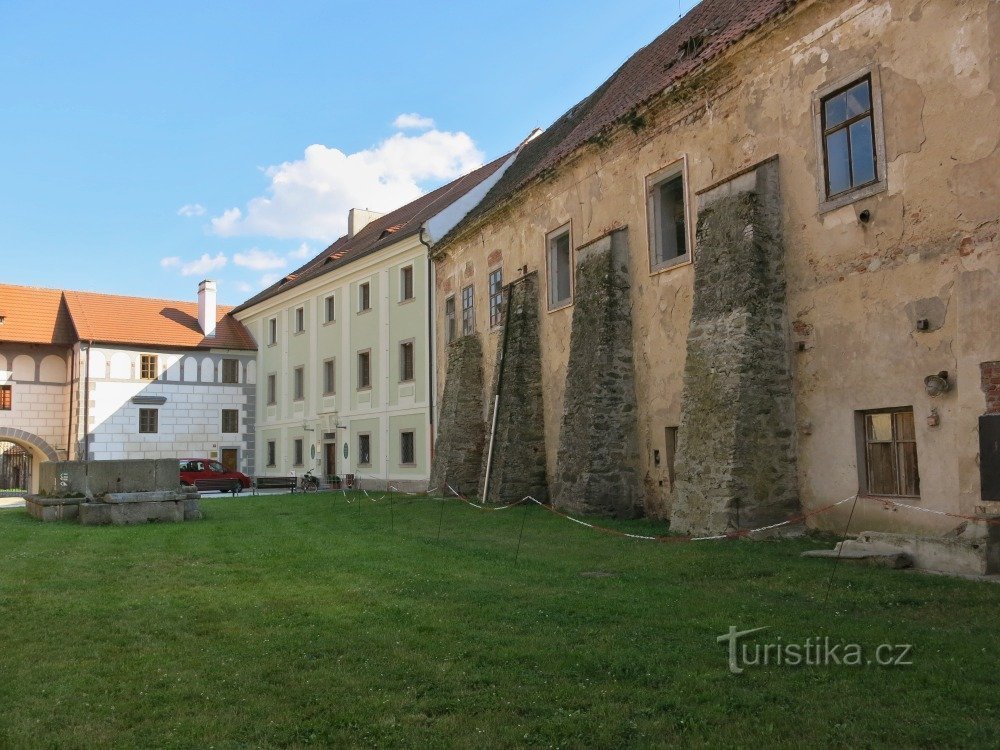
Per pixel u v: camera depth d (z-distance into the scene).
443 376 28.77
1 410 39.06
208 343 42.66
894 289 11.54
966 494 10.41
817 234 12.90
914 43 11.38
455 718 5.09
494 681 5.78
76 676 6.05
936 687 5.42
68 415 40.25
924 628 6.89
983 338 10.30
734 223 13.80
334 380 36.78
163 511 18.23
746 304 13.23
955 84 10.79
